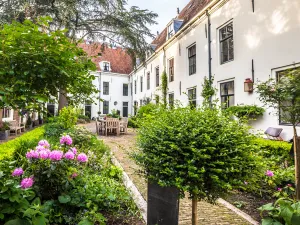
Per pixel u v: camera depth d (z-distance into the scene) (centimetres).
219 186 165
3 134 772
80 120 1761
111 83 2356
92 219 200
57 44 145
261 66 624
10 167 207
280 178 316
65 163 234
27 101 145
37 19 156
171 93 1262
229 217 252
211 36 867
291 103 295
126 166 464
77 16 963
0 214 148
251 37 661
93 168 369
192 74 1015
